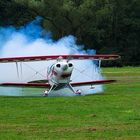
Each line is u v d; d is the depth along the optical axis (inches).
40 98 2760.8
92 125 1685.5
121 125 1675.7
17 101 2571.4
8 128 1637.6
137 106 2245.3
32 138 1456.7
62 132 1552.7
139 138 1446.9
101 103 2397.9
